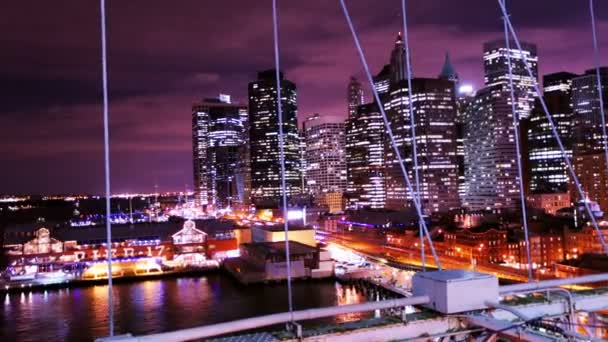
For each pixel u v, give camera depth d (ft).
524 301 48.34
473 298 43.98
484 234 562.25
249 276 510.58
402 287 462.60
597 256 435.12
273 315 40.52
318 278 528.63
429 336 41.16
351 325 41.57
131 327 358.23
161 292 482.69
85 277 536.83
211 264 602.85
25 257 554.87
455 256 595.47
